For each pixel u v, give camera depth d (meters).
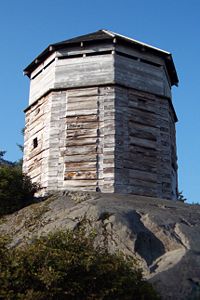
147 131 24.33
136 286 11.46
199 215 19.38
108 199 19.39
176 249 15.91
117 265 11.33
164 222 17.20
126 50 25.47
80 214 17.41
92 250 11.63
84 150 23.36
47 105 25.16
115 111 23.81
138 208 18.52
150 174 23.50
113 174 22.55
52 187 23.11
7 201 20.86
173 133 27.03
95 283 10.91
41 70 26.92
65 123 24.17
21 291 10.41
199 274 14.13
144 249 15.69
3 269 10.57
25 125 27.06
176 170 26.72
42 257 10.84
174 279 13.71
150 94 25.30
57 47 25.72
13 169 22.31
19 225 18.83
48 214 18.95
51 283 10.34
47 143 24.14
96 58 25.12
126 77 24.88
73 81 24.89
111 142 23.19
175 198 25.45
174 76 28.31
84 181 22.78
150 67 26.00
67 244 11.41
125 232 16.09
